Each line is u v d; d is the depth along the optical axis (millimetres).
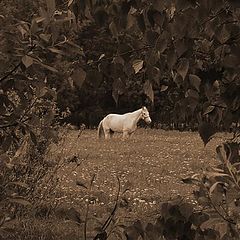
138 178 35844
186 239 5863
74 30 5746
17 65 5996
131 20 5465
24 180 18031
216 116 5922
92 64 5949
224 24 5387
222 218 5336
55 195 21266
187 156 50688
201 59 5812
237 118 5867
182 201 6055
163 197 27281
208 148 56938
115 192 28219
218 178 5258
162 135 80938
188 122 6227
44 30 5672
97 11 5480
